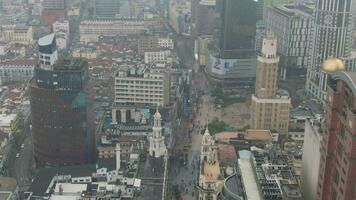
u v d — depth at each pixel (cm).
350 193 18800
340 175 19650
